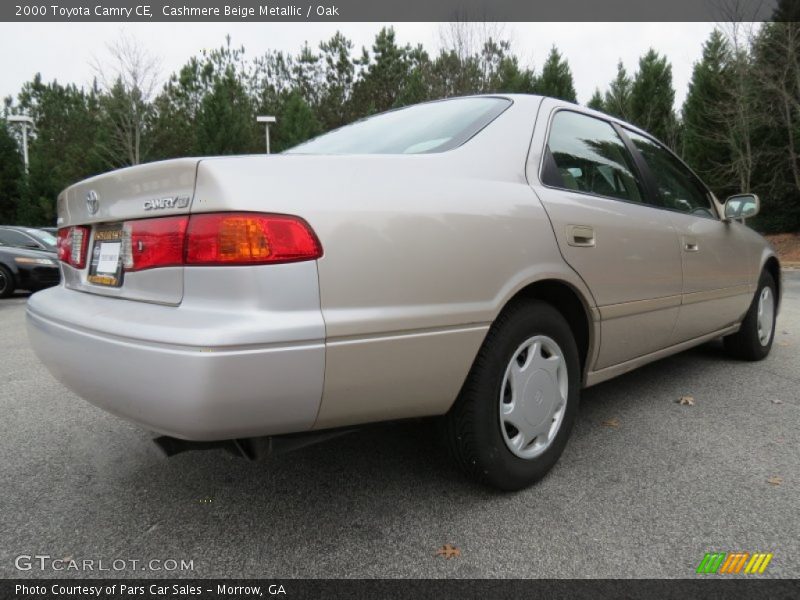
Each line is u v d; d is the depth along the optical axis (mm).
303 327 1445
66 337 1715
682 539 1797
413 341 1658
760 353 4082
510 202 1966
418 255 1665
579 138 2535
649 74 21766
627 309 2486
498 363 1931
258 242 1425
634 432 2709
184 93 28031
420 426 2766
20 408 3168
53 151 28172
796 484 2158
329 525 1898
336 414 1591
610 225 2377
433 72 22578
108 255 1839
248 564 1697
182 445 1677
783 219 19375
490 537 1813
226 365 1369
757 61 17328
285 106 25875
